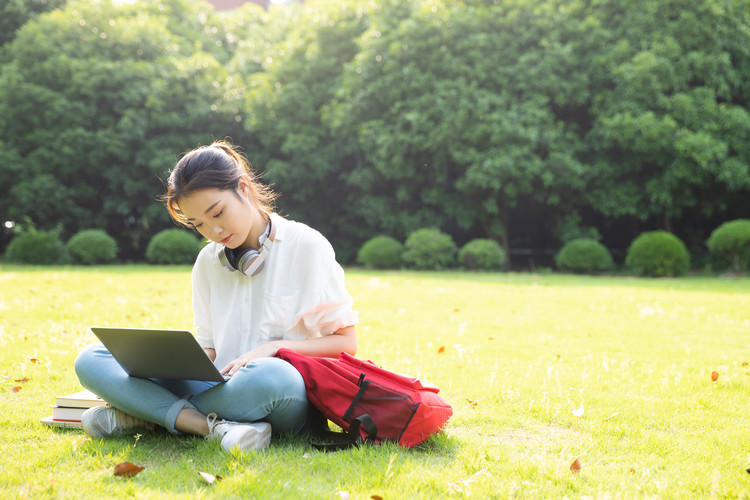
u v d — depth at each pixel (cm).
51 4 1958
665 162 1538
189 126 1878
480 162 1579
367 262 1681
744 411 287
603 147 1584
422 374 353
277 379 216
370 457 208
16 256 1585
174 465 200
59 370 343
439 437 233
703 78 1501
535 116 1556
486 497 177
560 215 1766
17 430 240
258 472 190
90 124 1802
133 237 1952
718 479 192
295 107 1841
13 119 1722
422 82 1627
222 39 2298
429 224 1788
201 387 236
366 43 1706
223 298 242
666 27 1520
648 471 200
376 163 1703
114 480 185
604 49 1559
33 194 1694
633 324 593
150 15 2070
